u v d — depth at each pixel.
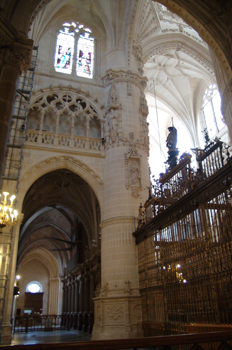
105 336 15.98
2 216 13.59
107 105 21.78
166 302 12.91
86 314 25.47
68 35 25.03
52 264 48.75
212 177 9.85
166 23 26.86
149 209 17.06
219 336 3.58
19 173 18.38
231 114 9.97
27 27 10.05
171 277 12.61
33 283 48.56
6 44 9.42
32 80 20.58
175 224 12.84
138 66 23.47
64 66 23.80
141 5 23.23
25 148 19.41
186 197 11.49
